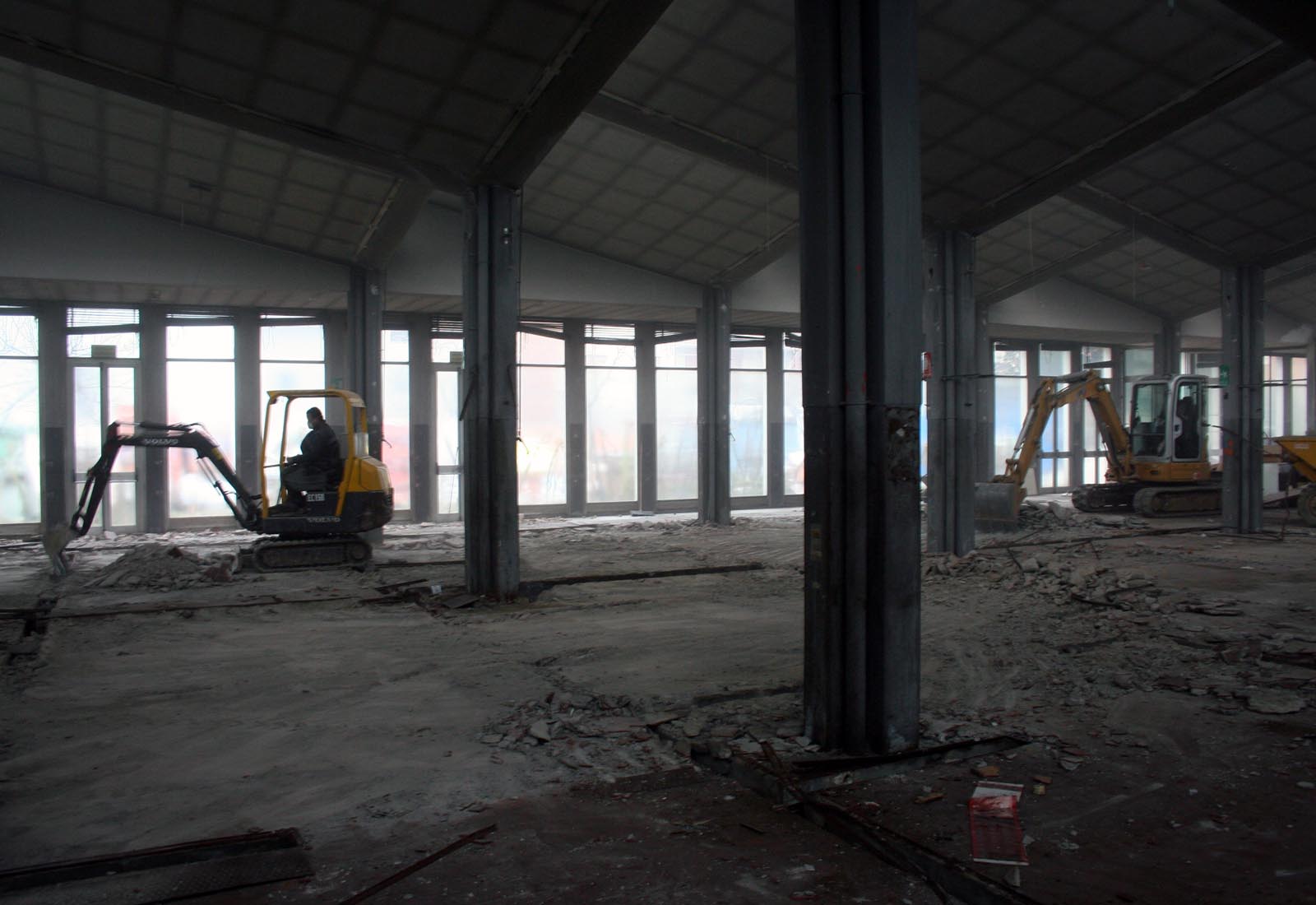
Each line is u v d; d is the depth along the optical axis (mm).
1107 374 27609
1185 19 9469
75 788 4945
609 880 3854
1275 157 13430
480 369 10812
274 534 13930
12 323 17359
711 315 19562
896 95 5391
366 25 8367
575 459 21406
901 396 5387
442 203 17281
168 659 7953
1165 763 5141
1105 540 16078
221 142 12438
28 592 11586
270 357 18656
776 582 12133
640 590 11617
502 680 7164
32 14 8633
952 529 13539
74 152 13500
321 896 3746
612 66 8656
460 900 3688
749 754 5289
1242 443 16828
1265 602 9828
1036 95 10719
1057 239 18859
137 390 17953
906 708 5387
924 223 13469
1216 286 22000
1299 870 3836
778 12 10102
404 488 19922
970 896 3703
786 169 13359
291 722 6125
